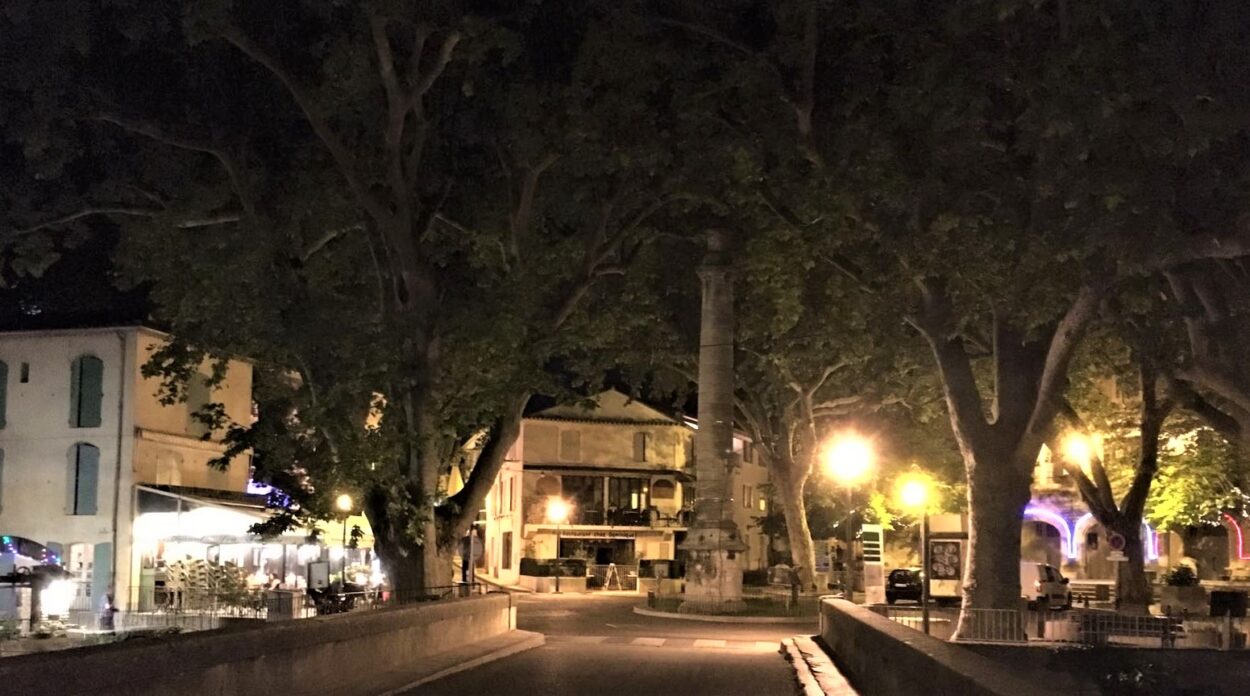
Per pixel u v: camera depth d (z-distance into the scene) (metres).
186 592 32.25
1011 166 22.52
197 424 39.62
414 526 25.03
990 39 21.42
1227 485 38.22
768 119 25.73
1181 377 23.34
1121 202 18.08
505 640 24.17
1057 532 58.53
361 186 24.84
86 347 37.28
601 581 62.66
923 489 26.62
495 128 26.16
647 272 32.69
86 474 36.69
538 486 67.44
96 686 9.29
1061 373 24.14
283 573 41.41
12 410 37.50
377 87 24.56
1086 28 18.23
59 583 33.69
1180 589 40.47
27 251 24.98
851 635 17.75
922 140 23.41
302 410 23.67
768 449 50.59
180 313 25.72
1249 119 17.02
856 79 24.44
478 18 22.44
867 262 26.88
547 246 28.66
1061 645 22.44
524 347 25.94
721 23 25.72
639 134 26.09
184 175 26.23
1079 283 22.61
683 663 21.62
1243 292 21.16
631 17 24.27
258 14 22.94
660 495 70.00
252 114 25.31
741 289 38.41
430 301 25.41
